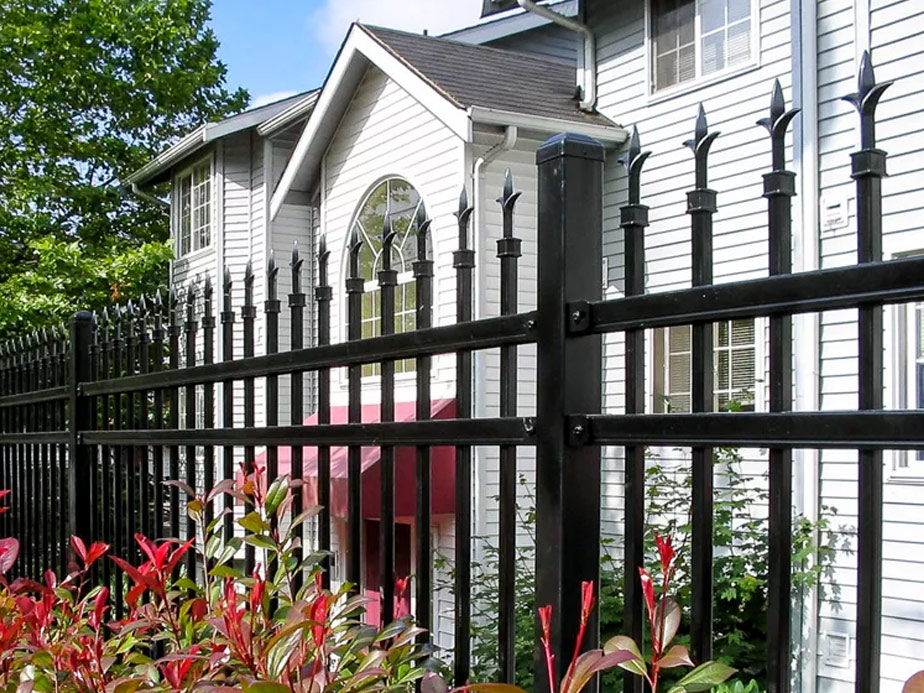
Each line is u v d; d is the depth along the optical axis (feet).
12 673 5.80
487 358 22.33
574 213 4.64
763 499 20.47
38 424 11.98
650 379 23.52
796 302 3.70
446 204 25.79
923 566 18.10
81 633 5.88
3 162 59.52
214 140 43.65
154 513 8.61
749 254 22.21
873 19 19.66
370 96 29.53
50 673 5.70
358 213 30.12
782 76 21.77
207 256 45.19
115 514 9.39
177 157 46.37
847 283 3.54
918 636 18.12
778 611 3.81
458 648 5.35
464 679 5.33
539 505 4.63
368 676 4.56
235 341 38.75
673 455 21.83
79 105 61.98
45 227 57.52
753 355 21.74
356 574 6.15
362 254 29.94
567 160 4.65
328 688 4.61
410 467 21.77
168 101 64.18
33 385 12.05
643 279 4.52
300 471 6.69
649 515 19.49
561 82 29.89
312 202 34.86
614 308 4.39
